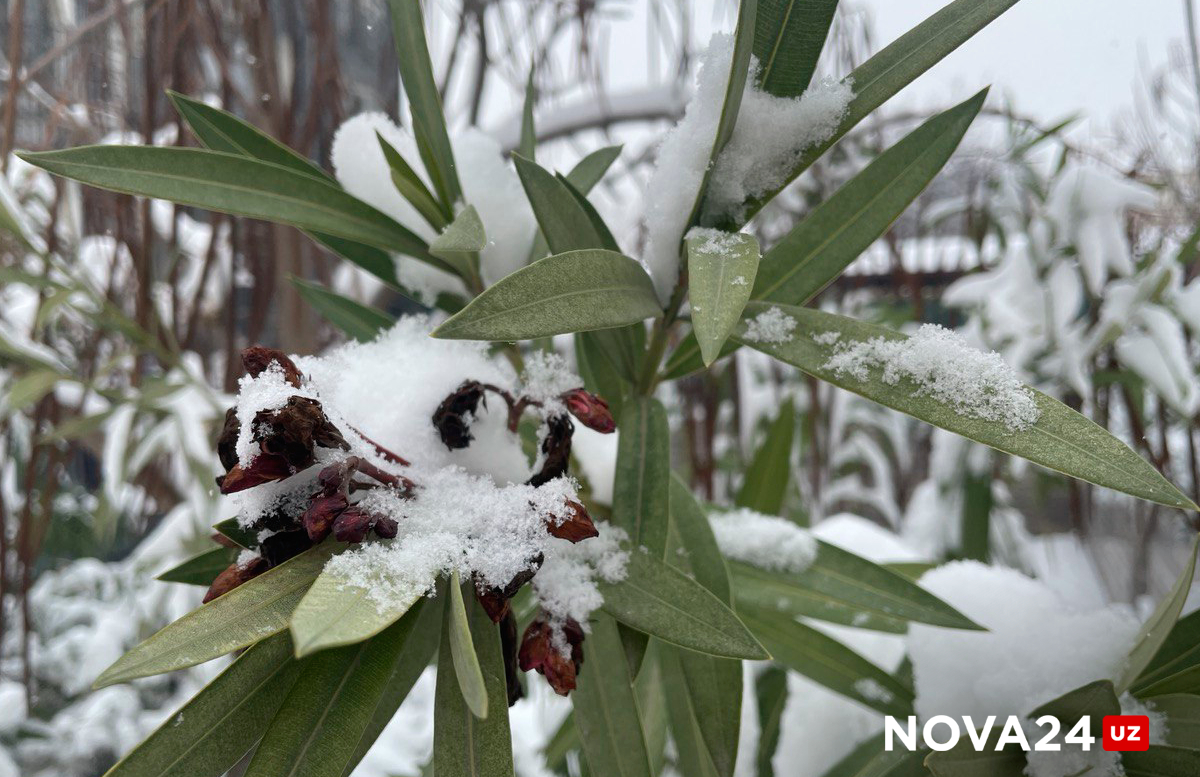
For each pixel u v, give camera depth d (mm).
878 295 1258
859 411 1214
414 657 258
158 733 206
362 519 201
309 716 211
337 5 778
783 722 483
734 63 232
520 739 1009
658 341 298
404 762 1036
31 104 893
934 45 257
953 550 914
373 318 422
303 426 209
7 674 1156
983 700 319
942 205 1084
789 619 381
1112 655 306
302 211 312
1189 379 730
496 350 346
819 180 1002
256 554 235
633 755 270
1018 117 881
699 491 965
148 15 688
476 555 210
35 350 754
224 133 339
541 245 363
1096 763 276
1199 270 889
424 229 369
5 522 846
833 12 256
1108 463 194
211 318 960
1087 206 801
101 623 1216
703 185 261
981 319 924
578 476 350
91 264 908
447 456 265
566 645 240
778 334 241
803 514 911
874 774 317
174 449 851
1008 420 206
